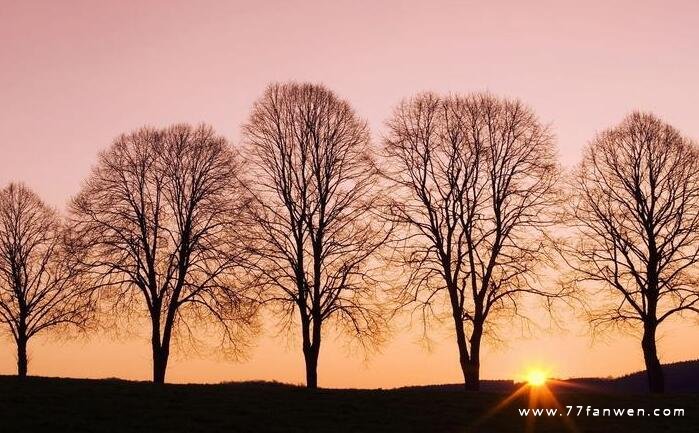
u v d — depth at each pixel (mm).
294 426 35875
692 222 48938
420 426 36531
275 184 49281
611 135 51375
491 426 36719
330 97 50312
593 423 37219
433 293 47500
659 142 50281
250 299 49094
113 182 52750
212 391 42094
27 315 62500
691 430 36031
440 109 49250
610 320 50094
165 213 52562
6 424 34000
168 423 35344
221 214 51062
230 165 52219
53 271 62469
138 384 43938
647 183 50188
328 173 48969
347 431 35375
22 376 46125
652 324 49219
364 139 49906
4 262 62844
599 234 50312
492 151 48250
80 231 52156
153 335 51250
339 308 47375
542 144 48312
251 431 34875
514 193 47562
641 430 36000
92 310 52938
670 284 49000
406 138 48938
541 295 46875
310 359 47375
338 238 47875
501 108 48781
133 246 51719
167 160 52844
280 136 49781
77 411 36531
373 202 48000
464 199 48000
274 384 51156
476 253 47312
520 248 47094
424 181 48438
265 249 48062
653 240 49500
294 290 47875
